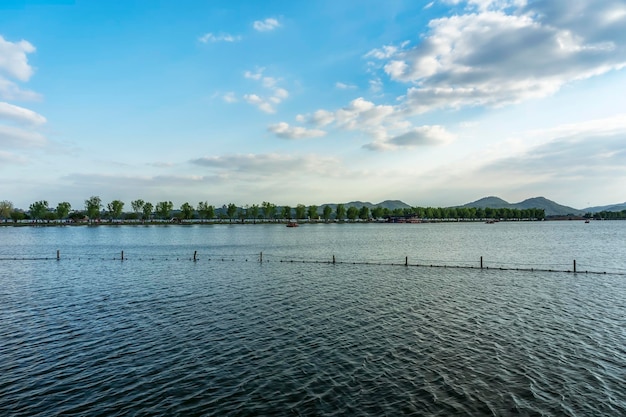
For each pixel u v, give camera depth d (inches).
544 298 1734.7
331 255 3784.5
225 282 2194.9
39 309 1552.7
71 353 1059.3
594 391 824.9
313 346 1102.4
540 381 871.7
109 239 6205.7
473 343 1122.7
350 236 7224.4
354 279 2287.2
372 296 1786.4
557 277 2321.6
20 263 3102.9
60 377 908.0
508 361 986.7
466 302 1656.0
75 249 4397.1
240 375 912.9
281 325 1311.5
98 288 2021.4
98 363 989.2
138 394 823.1
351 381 876.6
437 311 1497.3
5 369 954.7
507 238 6314.0
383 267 2834.6
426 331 1237.7
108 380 891.4
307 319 1386.6
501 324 1315.2
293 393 822.5
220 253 3981.3
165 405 778.2
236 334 1214.3
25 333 1235.9
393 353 1044.5
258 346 1104.2
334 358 1011.3
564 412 741.3
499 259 3400.6
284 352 1056.2
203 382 877.8
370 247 4729.3
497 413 738.2
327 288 1998.0
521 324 1315.2
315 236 7283.5
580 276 2352.4
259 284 2124.8
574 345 1103.6
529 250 4163.4
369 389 837.2
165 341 1152.2
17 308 1572.3
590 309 1525.6
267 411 751.1
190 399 800.3
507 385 852.6
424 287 2016.5
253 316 1429.6
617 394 811.4
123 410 758.5
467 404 771.4
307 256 3686.0
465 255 3750.0
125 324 1331.2
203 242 5625.0
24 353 1060.5
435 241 5743.1
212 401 791.7
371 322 1344.7
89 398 807.7
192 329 1269.7
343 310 1518.2
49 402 791.1
